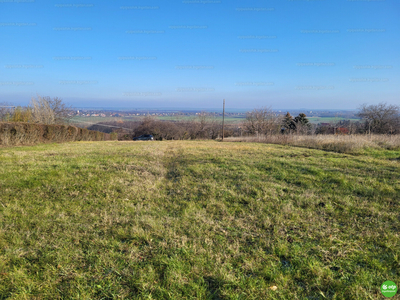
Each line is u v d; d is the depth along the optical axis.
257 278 2.18
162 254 2.54
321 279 2.15
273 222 3.34
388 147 11.83
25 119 20.56
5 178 5.33
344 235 2.93
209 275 2.21
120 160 8.40
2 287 2.03
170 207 4.01
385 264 2.36
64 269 2.27
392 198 4.25
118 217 3.47
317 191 4.73
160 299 1.92
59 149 12.49
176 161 8.86
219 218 3.54
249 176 5.96
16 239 2.78
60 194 4.52
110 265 2.35
